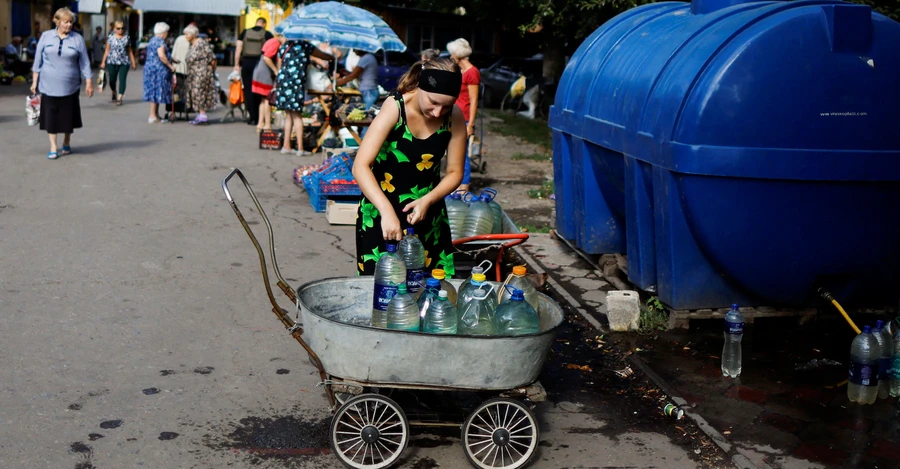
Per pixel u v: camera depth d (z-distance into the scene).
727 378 5.24
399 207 4.43
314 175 9.39
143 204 9.23
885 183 5.52
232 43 45.09
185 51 16.09
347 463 3.99
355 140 10.81
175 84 16.09
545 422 4.62
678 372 5.32
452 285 4.43
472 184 11.48
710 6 6.30
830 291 5.93
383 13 29.41
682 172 5.38
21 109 17.22
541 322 4.32
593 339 5.88
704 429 4.52
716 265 5.75
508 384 3.92
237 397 4.75
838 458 4.27
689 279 5.79
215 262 7.25
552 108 7.82
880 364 4.96
